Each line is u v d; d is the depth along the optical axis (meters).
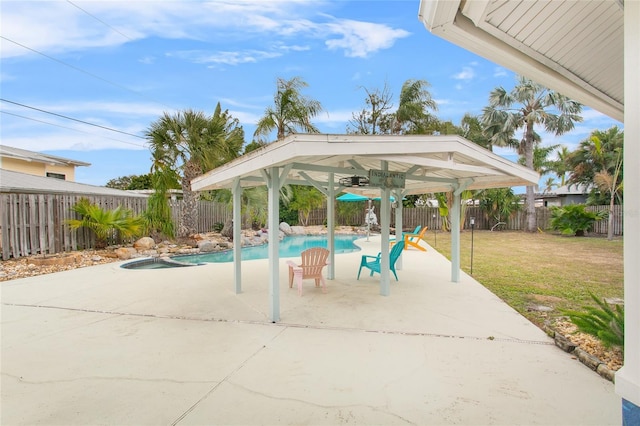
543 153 22.36
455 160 5.14
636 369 1.43
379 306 4.90
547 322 4.18
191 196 12.54
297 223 21.33
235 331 3.91
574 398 2.49
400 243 6.57
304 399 2.49
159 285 6.29
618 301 5.12
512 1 1.80
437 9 1.84
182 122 11.73
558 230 17.86
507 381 2.74
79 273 7.40
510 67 2.52
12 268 7.48
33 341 3.61
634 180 1.40
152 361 3.13
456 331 3.88
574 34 2.14
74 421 2.24
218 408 2.39
